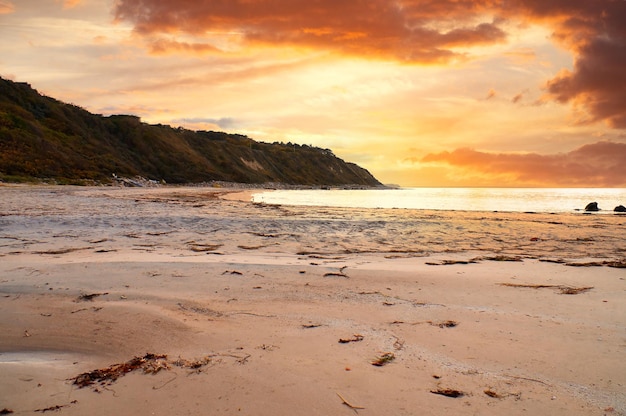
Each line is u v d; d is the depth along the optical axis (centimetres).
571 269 641
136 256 703
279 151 15238
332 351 306
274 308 421
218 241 935
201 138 10812
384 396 238
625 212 2548
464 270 627
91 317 381
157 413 220
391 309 421
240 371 270
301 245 909
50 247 786
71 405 228
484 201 4319
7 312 395
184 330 351
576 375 268
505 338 336
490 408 227
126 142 7712
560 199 5175
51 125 5859
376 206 2983
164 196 3195
